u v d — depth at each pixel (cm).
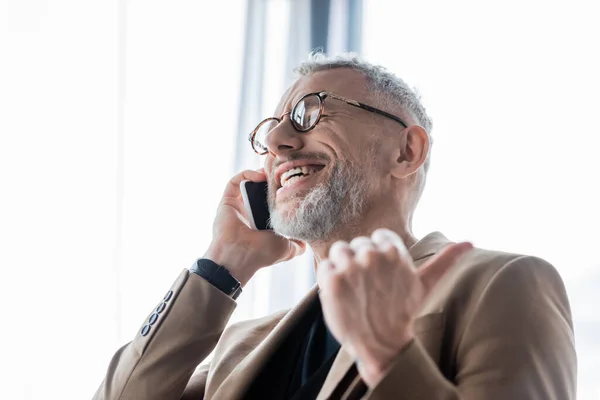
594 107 176
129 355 130
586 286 168
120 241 206
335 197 119
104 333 202
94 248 204
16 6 209
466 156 190
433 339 92
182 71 223
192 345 128
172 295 132
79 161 208
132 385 127
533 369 83
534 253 176
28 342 195
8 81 205
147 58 221
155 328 130
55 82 209
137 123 217
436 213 191
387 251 65
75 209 205
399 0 213
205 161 220
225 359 125
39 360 195
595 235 169
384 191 122
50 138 206
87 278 203
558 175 177
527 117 184
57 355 197
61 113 208
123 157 211
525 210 179
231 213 141
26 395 193
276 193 128
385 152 123
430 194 192
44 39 210
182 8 227
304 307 118
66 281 201
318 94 125
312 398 102
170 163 217
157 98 220
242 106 223
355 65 131
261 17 231
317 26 224
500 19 194
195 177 218
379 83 128
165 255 212
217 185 219
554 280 97
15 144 203
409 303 66
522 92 186
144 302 208
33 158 204
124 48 215
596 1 181
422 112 132
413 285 66
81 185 207
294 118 126
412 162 124
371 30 216
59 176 205
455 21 202
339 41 221
